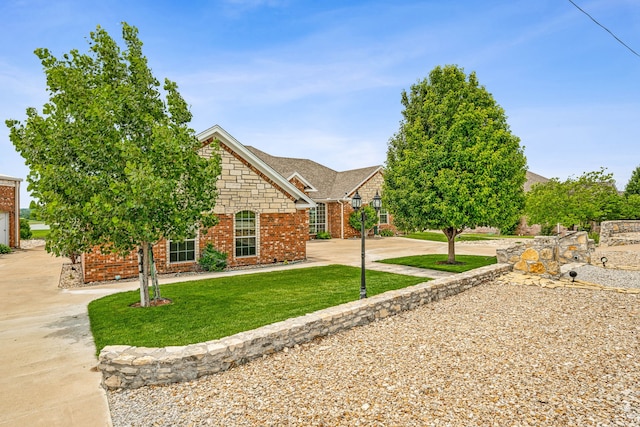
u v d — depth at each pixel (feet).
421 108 49.88
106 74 28.04
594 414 12.86
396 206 48.70
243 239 52.54
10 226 80.59
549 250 38.81
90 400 14.90
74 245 25.07
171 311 27.30
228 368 17.33
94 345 21.44
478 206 43.01
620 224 76.18
